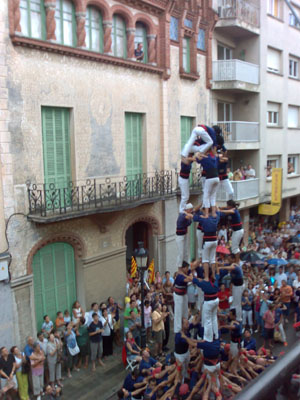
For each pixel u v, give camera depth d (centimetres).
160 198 1595
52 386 1089
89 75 1370
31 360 1047
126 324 1266
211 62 1994
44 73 1220
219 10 2005
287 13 2483
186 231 712
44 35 1238
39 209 1216
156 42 1655
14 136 1144
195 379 734
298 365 154
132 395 854
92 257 1409
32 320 1212
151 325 1324
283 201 2723
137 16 1544
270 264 1639
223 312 812
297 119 2744
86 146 1380
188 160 675
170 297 1474
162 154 1733
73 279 1395
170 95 1744
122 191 1541
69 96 1307
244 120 2302
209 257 665
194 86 1905
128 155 1598
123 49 1539
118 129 1506
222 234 1688
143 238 1794
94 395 1088
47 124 1270
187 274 720
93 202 1382
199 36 1914
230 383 698
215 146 675
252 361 822
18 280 1162
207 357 673
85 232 1390
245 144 2138
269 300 1391
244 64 2080
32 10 1199
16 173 1155
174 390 726
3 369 1010
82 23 1322
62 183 1331
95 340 1201
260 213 2364
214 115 2083
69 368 1175
